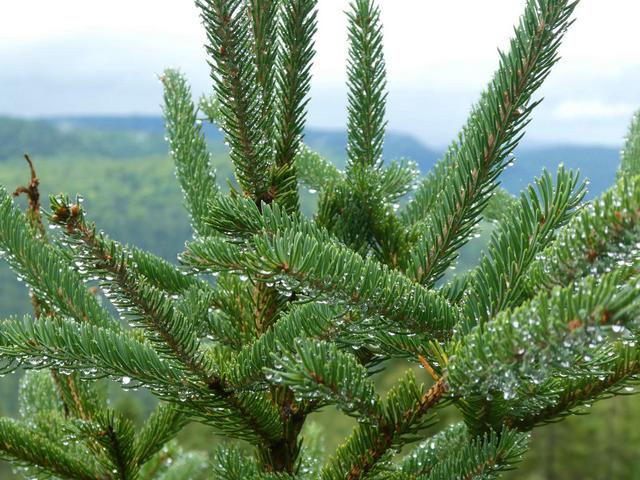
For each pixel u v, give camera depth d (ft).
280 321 1.56
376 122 2.01
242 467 1.83
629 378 1.61
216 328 1.82
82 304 1.71
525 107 1.50
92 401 2.17
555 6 1.44
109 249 1.44
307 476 1.95
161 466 2.61
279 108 1.76
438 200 1.83
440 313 1.43
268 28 1.64
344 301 1.38
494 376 1.23
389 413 1.54
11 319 1.52
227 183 1.74
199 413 1.68
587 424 27.76
